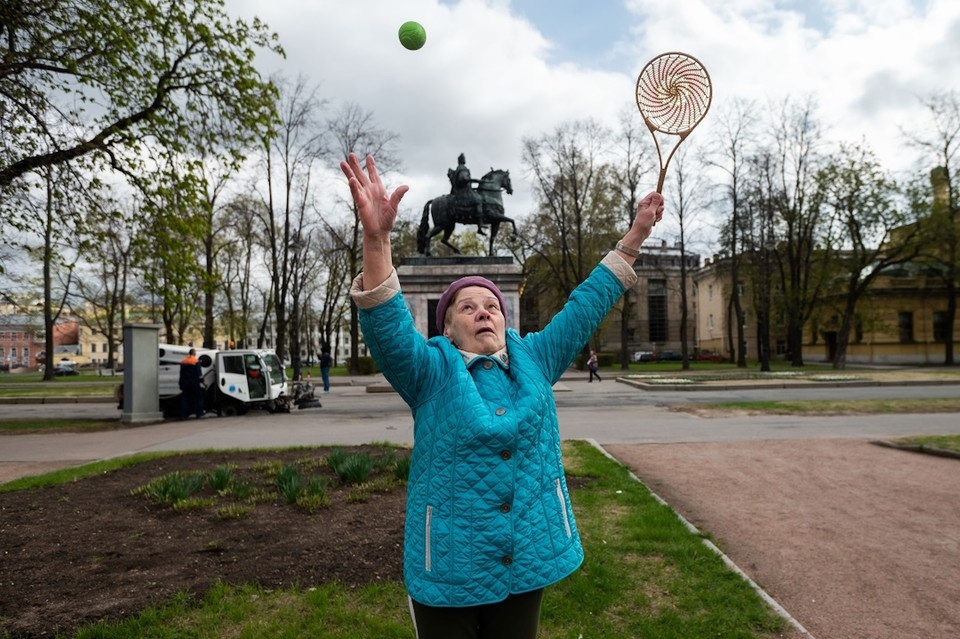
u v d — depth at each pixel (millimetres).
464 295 2555
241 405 17500
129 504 6570
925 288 44531
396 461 7758
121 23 13367
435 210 21812
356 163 2254
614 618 3916
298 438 12219
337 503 6414
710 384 23344
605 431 12484
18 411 20484
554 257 45688
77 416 18344
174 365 17797
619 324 72500
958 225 35125
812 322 43906
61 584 4410
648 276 73438
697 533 5445
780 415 14875
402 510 6133
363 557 4855
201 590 4266
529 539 2227
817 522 6168
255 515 6039
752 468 8648
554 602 4090
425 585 2193
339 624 3809
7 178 12922
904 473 8266
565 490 2424
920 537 5691
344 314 58281
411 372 2295
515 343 2553
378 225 2209
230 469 7332
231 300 45688
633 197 39906
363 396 23266
